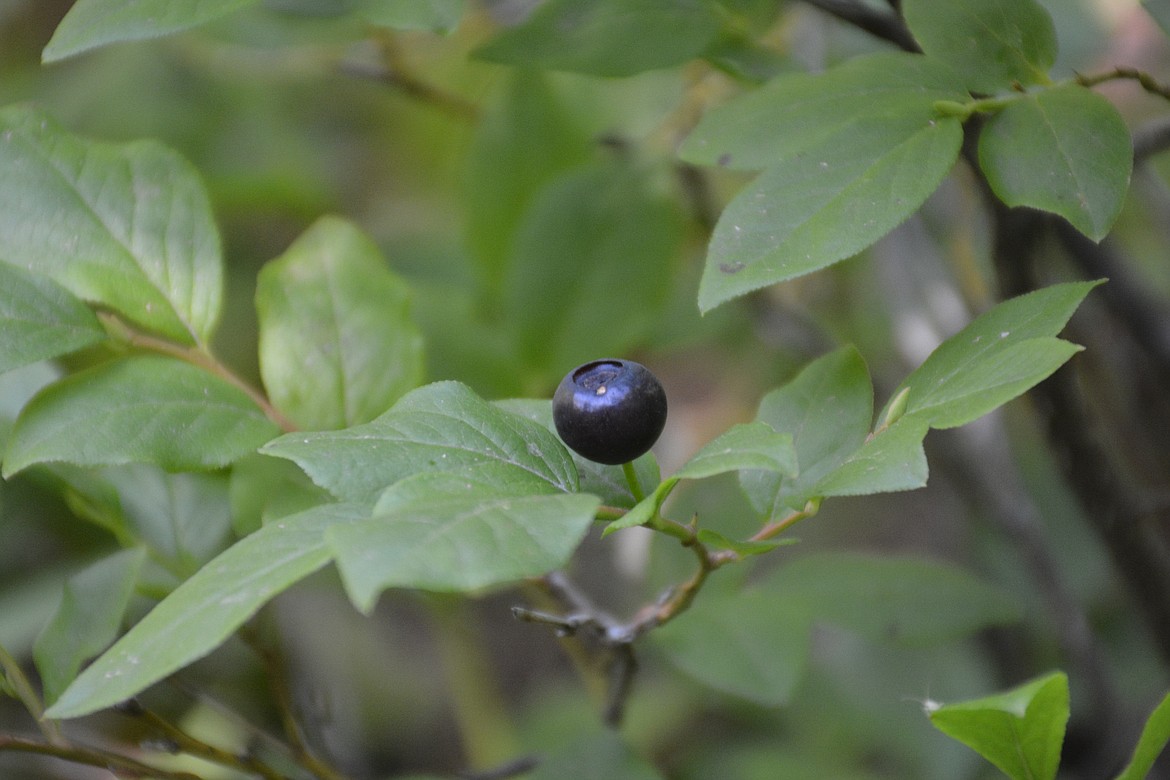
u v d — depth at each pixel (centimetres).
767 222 32
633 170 43
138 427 33
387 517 29
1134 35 45
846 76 33
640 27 35
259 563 30
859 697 51
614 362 31
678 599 34
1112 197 32
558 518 29
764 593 39
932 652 51
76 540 47
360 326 35
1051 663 49
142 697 41
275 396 35
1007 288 36
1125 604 51
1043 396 37
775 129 33
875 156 32
